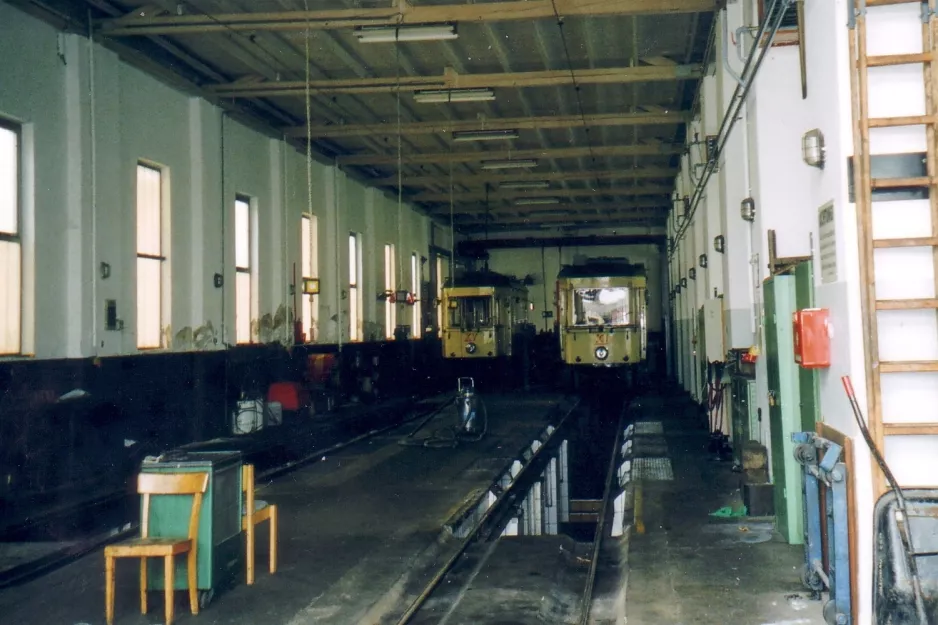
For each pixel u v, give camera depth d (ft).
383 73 50.80
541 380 107.96
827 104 17.61
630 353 78.69
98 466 38.27
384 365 81.87
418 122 61.82
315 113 59.62
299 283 62.90
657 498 31.91
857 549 16.55
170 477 20.62
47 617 20.21
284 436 50.85
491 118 61.41
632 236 114.32
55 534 29.45
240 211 55.31
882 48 16.71
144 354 42.68
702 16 41.63
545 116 60.90
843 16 16.58
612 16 41.11
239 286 55.01
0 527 28.25
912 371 16.14
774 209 28.55
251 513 23.17
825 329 18.10
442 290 88.74
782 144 28.32
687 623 18.44
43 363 35.37
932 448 16.29
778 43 27.68
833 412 18.08
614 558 27.58
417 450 48.85
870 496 16.26
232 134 53.16
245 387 53.42
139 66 42.73
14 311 34.71
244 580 23.36
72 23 37.17
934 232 16.39
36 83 35.55
